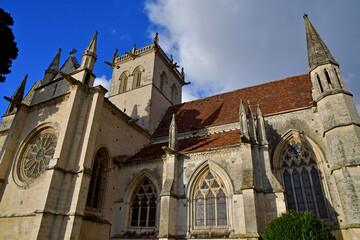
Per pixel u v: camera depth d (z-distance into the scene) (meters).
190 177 26.41
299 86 34.28
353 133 22.64
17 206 24.97
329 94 25.39
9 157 28.73
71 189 23.16
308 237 16.16
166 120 42.28
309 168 25.84
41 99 31.88
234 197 23.52
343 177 21.52
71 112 25.97
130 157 32.50
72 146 25.05
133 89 44.97
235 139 28.02
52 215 21.52
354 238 19.38
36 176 26.36
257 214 21.52
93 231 24.88
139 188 29.44
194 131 35.06
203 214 24.92
